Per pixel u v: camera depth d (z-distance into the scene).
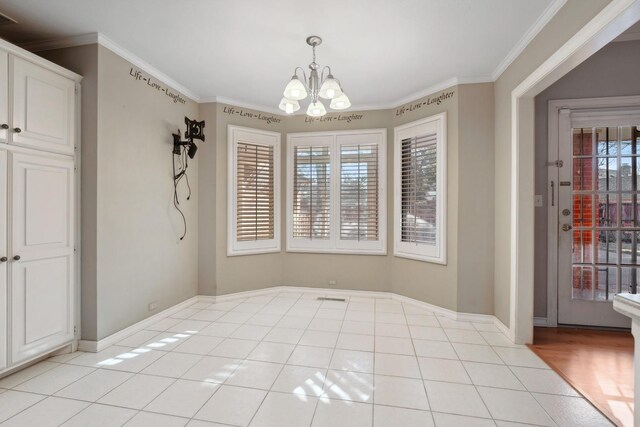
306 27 2.44
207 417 1.79
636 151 3.07
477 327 3.13
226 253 3.97
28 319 2.20
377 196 4.11
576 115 3.15
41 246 2.28
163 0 2.12
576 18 1.94
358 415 1.82
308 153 4.32
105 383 2.12
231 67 3.12
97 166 2.55
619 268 3.12
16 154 2.12
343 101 2.44
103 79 2.59
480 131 3.22
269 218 4.30
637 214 3.09
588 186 3.15
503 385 2.13
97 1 2.13
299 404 1.92
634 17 1.60
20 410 1.83
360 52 2.80
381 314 3.50
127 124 2.85
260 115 4.22
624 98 3.04
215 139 3.88
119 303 2.79
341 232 4.22
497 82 3.13
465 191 3.26
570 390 2.07
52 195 2.35
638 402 1.06
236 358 2.49
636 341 1.07
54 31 2.49
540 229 3.21
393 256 4.07
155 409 1.86
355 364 2.40
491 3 2.13
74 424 1.72
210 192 3.90
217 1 2.13
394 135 4.02
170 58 2.95
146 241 3.10
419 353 2.59
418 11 2.23
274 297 4.14
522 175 2.71
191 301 3.81
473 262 3.25
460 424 1.75
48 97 2.32
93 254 2.56
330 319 3.35
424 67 3.07
